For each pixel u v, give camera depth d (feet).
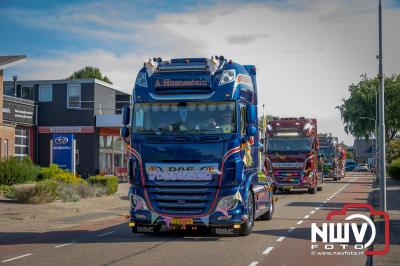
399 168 182.19
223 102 48.70
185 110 48.98
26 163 114.73
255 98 58.39
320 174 131.95
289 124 118.01
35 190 88.17
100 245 46.85
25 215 73.10
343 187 154.71
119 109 199.93
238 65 51.34
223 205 47.62
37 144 173.06
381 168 70.28
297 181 116.16
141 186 48.83
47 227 62.34
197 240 49.52
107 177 113.39
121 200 99.19
